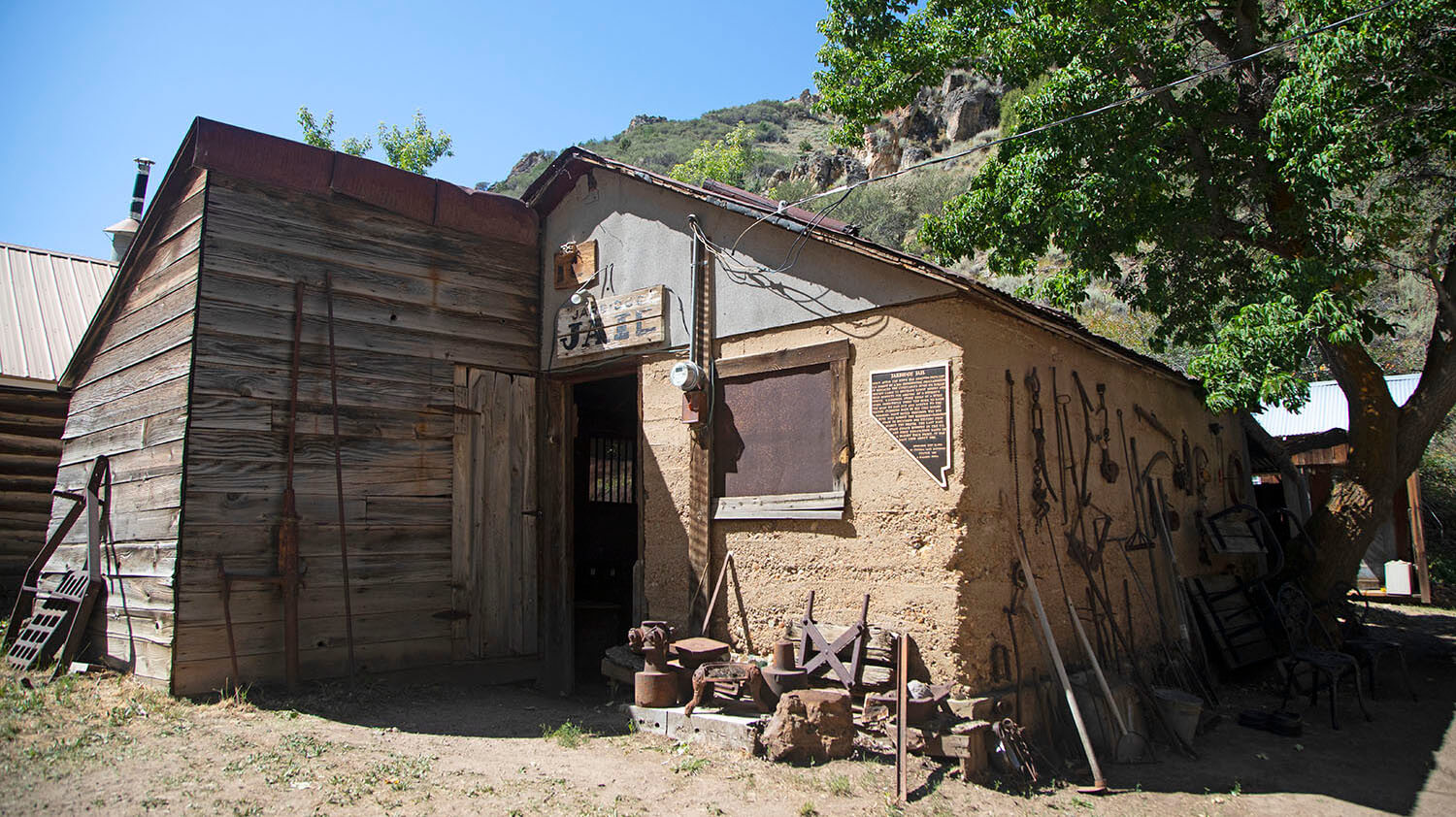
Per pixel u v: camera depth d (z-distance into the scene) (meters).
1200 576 9.93
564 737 6.36
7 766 4.85
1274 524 13.10
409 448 8.06
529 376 9.18
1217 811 5.50
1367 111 8.19
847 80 12.12
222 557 6.82
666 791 5.24
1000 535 6.48
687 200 8.19
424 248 8.46
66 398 11.70
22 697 6.30
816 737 5.87
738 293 7.75
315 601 7.31
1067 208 9.36
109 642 7.55
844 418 6.83
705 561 7.62
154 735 5.62
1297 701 8.82
